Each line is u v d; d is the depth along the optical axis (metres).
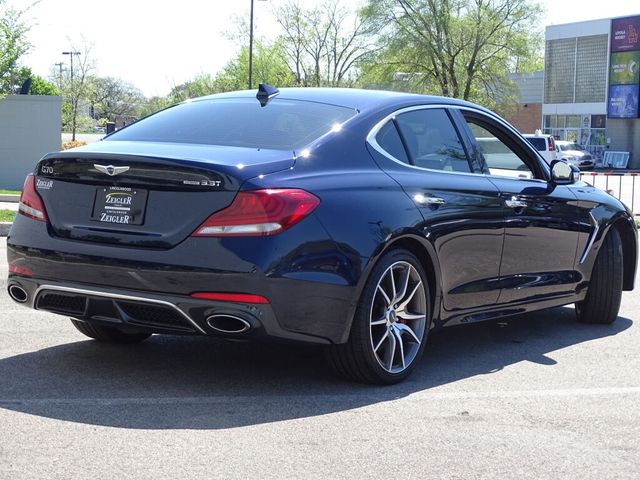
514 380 5.21
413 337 5.12
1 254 10.58
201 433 4.04
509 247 5.81
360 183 4.82
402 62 56.41
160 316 4.54
